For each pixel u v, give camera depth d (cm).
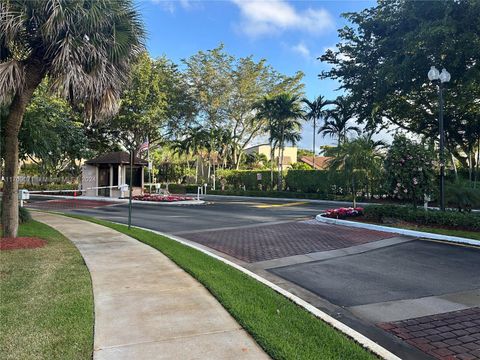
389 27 2342
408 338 420
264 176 3794
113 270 668
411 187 1277
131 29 923
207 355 354
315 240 1055
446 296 567
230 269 684
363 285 629
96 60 860
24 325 414
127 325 423
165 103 3825
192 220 1563
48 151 1345
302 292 596
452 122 2484
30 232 1052
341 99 2858
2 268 658
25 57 915
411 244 983
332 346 374
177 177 4947
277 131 3503
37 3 805
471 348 395
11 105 891
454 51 1881
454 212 1201
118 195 2862
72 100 927
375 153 1641
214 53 4234
